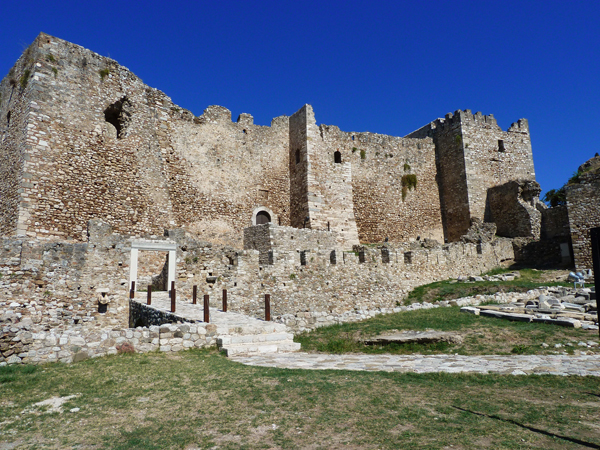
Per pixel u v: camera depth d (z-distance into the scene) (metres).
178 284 19.61
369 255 24.92
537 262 34.56
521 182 39.84
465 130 43.09
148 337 11.45
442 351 12.48
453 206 43.25
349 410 6.93
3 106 27.27
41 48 24.75
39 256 17.69
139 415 6.86
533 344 12.47
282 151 38.34
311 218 35.38
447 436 5.95
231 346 11.73
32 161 23.16
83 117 25.92
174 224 29.36
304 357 11.38
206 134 34.28
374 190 41.47
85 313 18.36
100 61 27.52
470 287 25.09
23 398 7.65
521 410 7.07
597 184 29.19
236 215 34.53
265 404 7.22
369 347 13.52
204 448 5.68
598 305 5.39
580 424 6.46
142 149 28.84
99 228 19.30
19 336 9.98
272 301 21.00
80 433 6.20
